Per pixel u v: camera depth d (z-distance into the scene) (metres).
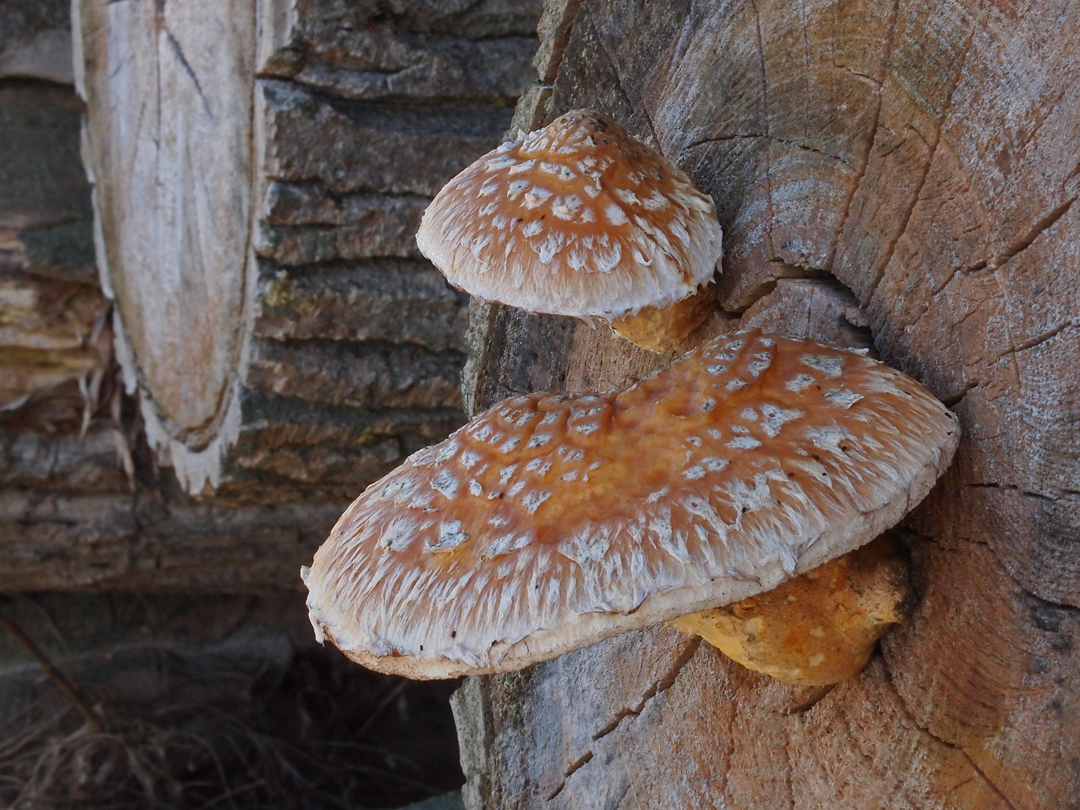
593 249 0.30
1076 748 0.26
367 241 0.55
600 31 0.36
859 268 0.29
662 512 0.27
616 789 0.38
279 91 0.51
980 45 0.26
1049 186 0.26
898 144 0.28
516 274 0.30
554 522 0.27
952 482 0.28
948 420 0.27
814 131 0.30
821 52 0.30
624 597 0.26
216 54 0.54
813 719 0.31
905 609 0.28
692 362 0.29
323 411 0.61
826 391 0.28
